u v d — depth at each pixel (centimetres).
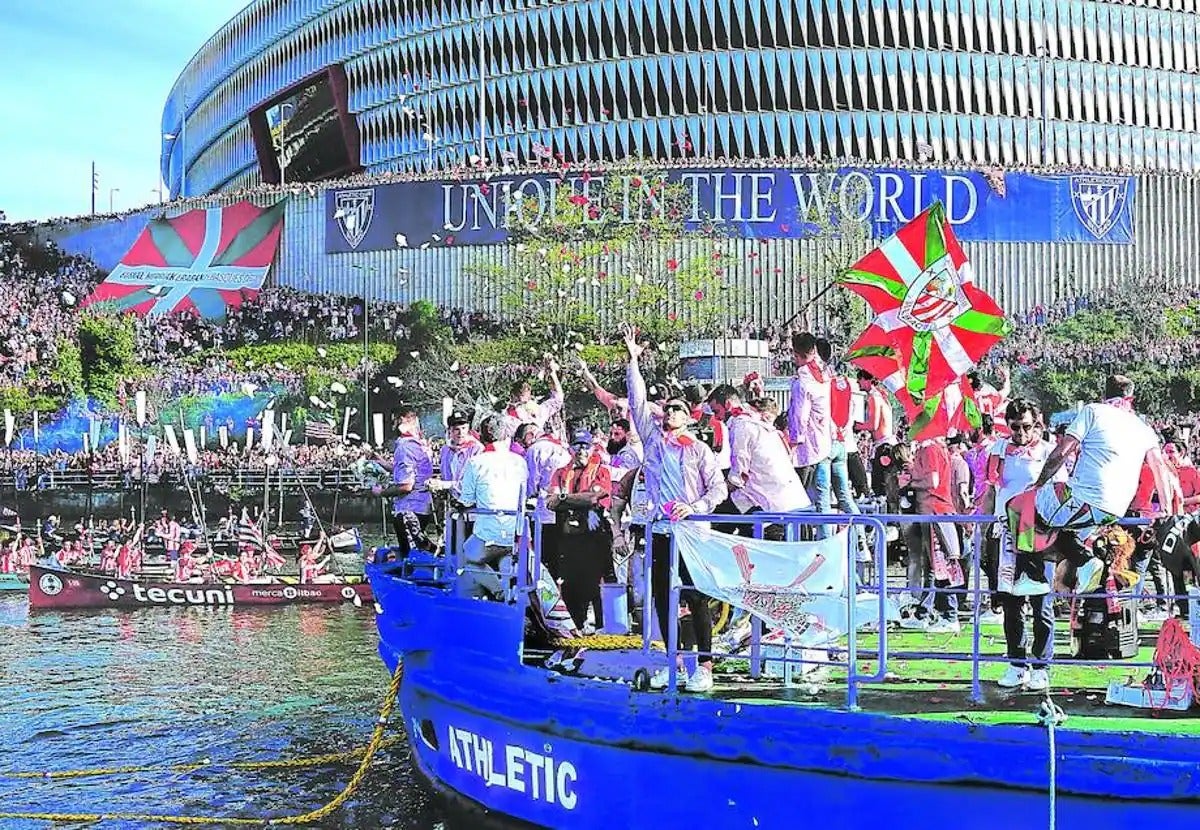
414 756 1117
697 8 6900
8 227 6712
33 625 2531
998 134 6875
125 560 3144
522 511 958
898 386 1111
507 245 5753
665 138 6950
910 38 6794
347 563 3653
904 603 1120
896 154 6788
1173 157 7219
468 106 7569
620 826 738
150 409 5894
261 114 9319
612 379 4928
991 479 1111
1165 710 671
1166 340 5306
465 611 912
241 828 1070
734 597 731
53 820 1109
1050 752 610
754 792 679
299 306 6072
